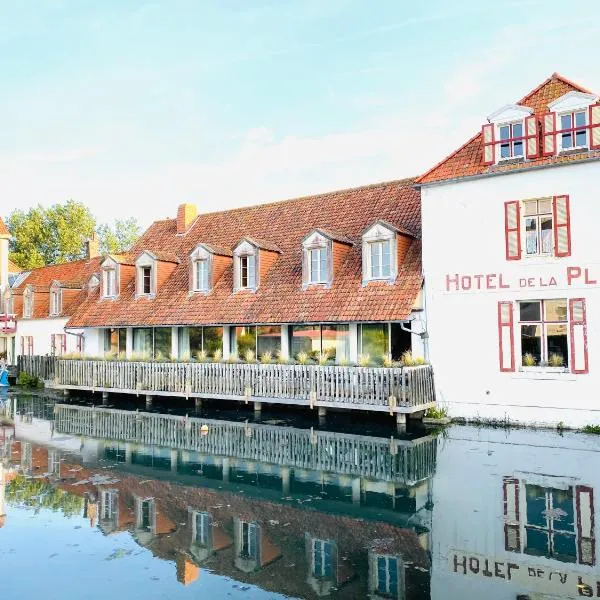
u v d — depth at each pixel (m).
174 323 24.91
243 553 8.94
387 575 8.09
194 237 30.45
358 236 23.48
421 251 20.73
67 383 27.52
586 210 17.06
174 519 10.46
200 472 13.69
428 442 16.00
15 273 47.25
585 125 17.31
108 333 29.12
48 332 35.59
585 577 7.89
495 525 9.77
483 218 18.86
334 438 16.97
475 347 18.83
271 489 12.26
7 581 8.04
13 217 63.25
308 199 27.91
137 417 21.50
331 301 21.42
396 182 25.42
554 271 17.50
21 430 19.27
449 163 19.95
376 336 20.83
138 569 8.44
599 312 16.78
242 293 24.34
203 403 24.34
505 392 18.25
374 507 10.97
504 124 18.70
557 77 19.16
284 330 22.75
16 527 10.09
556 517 10.02
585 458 13.73
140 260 28.02
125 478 13.19
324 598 7.45
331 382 19.38
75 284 35.56
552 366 17.83
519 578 7.90
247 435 17.75
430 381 19.23
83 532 9.84
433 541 9.23
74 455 15.52
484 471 12.88
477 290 18.84
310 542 9.34
